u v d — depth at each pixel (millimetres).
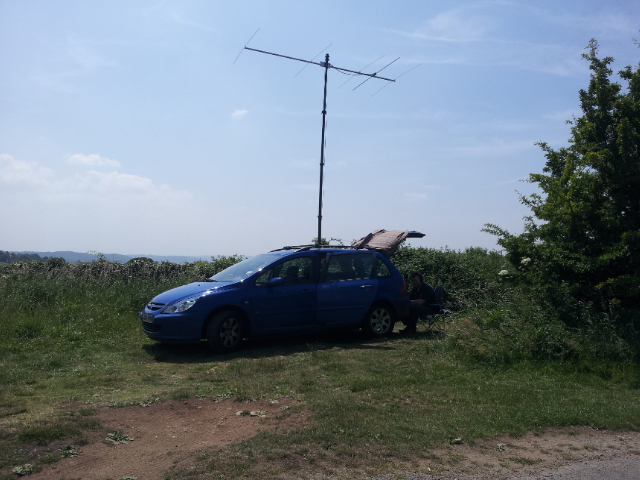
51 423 4645
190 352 8484
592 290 8289
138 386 6355
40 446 4230
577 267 8070
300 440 4391
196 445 4383
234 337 8531
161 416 5133
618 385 6570
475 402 5648
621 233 7988
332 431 4598
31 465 3891
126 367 7465
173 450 4285
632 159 7984
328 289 9305
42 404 5473
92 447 4312
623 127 7891
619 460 4328
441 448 4418
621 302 8109
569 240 8531
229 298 8484
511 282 9523
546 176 8922
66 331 9445
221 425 4875
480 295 10922
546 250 8422
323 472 3879
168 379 6727
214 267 13688
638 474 4059
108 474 3820
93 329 9758
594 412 5383
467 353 7629
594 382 6598
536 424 5059
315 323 9195
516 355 7418
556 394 6000
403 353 8148
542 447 4570
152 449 4312
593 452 4488
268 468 3900
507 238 9047
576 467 4164
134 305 11531
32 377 6812
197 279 13117
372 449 4293
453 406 5496
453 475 3936
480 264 13242
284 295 8914
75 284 12281
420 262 13188
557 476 3990
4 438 4340
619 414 5336
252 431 4691
